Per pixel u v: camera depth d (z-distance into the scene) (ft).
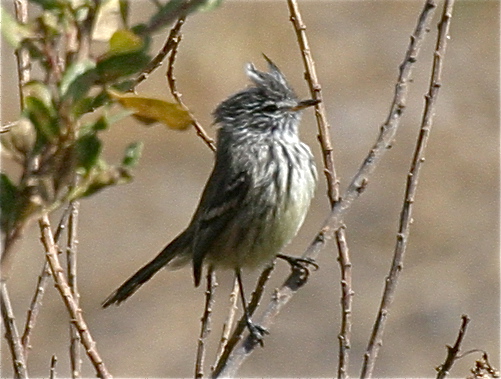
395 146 64.95
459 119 66.85
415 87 69.82
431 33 74.54
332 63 71.92
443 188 61.46
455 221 59.16
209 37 70.33
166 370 49.90
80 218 60.59
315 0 77.66
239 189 29.19
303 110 30.14
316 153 63.16
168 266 30.32
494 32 73.72
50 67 12.46
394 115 23.44
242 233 29.37
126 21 12.60
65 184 12.34
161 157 64.28
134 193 62.69
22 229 12.22
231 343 22.02
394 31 75.36
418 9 77.56
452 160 63.62
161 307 53.93
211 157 65.00
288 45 72.18
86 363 44.16
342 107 68.18
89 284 55.83
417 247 57.52
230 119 30.04
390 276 21.62
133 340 51.80
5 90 55.72
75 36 12.35
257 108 29.66
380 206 60.29
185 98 66.03
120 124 63.36
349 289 22.26
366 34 75.00
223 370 21.27
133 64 12.17
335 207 23.22
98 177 12.45
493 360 47.98
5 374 40.27
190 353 51.08
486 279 54.65
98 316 53.42
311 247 23.16
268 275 23.34
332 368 49.70
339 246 22.79
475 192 61.31
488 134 65.67
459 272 55.31
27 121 12.32
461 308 52.19
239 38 71.00
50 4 12.23
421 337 51.01
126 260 57.82
